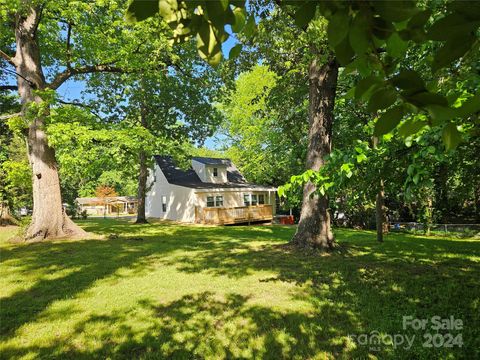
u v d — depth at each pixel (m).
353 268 5.87
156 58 10.58
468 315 3.58
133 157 10.96
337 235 12.17
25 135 10.20
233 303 4.11
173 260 6.77
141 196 18.94
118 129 10.71
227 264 6.31
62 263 6.53
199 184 22.53
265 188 23.59
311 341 3.06
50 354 2.92
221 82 13.48
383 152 2.29
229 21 0.63
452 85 1.36
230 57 0.80
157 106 16.78
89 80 14.05
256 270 5.79
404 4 0.51
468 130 1.09
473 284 4.79
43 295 4.52
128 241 9.66
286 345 3.00
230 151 29.97
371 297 4.25
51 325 3.51
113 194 37.50
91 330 3.38
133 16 0.60
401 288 4.62
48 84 10.05
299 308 3.89
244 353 2.88
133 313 3.83
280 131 15.26
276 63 8.19
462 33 0.52
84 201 36.31
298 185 2.82
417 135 1.89
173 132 17.50
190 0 0.60
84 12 8.91
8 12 8.54
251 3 4.79
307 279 5.16
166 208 23.72
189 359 2.82
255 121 23.88
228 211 19.98
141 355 2.89
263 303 4.08
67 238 10.05
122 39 9.73
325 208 7.72
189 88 16.00
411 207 16.08
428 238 11.68
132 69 10.52
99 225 16.98
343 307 3.90
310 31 4.42
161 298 4.35
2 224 15.79
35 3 8.51
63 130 8.80
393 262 6.38
